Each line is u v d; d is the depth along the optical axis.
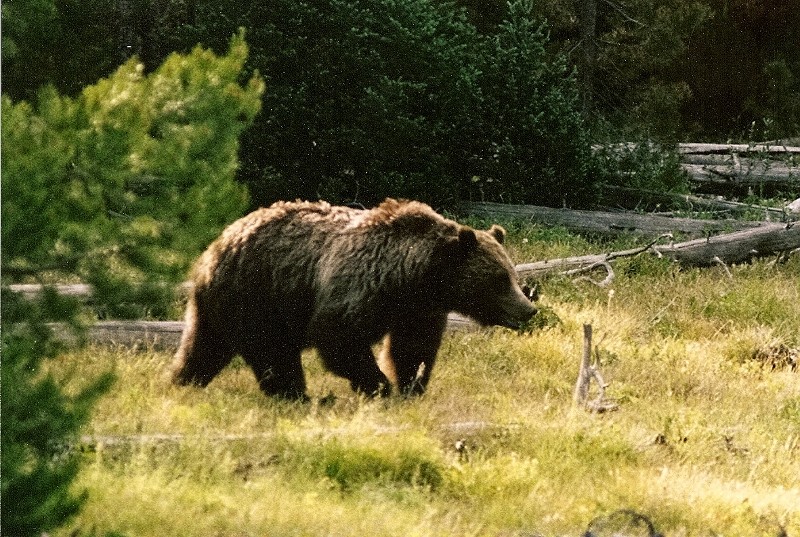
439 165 25.22
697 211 28.67
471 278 12.88
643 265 23.06
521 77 27.56
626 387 15.72
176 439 10.36
